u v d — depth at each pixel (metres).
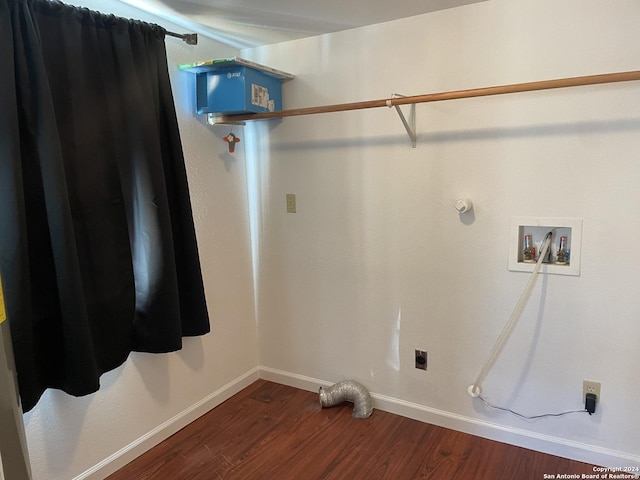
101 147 1.79
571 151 1.84
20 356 1.51
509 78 1.92
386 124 2.23
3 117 1.44
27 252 1.52
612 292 1.84
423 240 2.22
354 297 2.47
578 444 1.99
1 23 1.43
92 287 1.80
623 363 1.86
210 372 2.51
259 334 2.85
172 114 2.02
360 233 2.39
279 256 2.68
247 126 2.65
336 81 2.33
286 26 2.20
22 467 1.16
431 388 2.31
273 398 2.63
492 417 2.17
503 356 2.10
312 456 2.09
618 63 1.73
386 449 2.13
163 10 1.99
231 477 1.97
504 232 2.01
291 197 2.57
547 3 1.81
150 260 1.96
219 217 2.51
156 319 1.99
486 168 2.02
